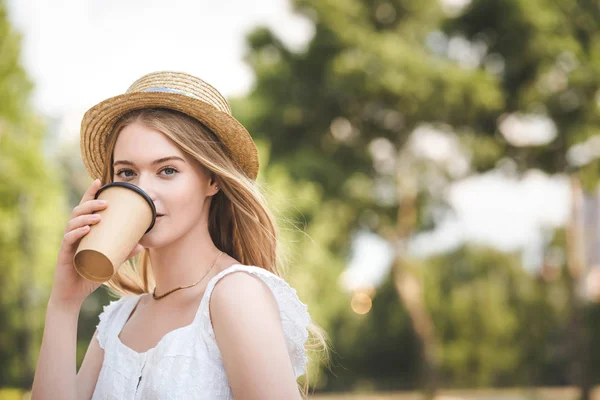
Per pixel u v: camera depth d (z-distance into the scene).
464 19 18.48
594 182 18.20
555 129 18.00
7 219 13.77
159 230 1.54
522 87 18.06
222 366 1.47
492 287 22.81
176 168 1.56
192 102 1.57
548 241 22.55
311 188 16.17
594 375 20.83
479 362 22.59
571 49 17.33
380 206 19.64
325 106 18.91
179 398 1.46
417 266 22.02
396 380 24.25
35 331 16.56
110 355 1.64
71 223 1.49
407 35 18.98
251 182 1.71
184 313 1.58
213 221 1.80
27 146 13.44
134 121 1.58
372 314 24.31
